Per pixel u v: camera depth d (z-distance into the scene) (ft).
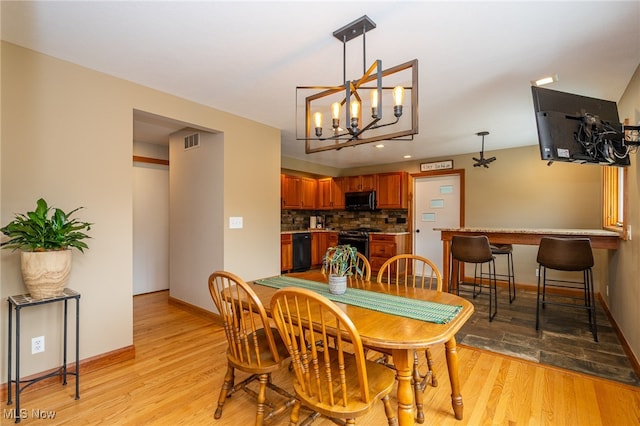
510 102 9.98
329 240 21.48
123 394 6.78
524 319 11.44
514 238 11.76
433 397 6.70
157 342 9.49
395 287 7.14
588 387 7.01
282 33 6.28
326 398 4.45
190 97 9.63
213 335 10.04
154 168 15.81
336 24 5.97
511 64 7.50
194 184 12.04
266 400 6.28
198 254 11.89
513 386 7.08
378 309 5.46
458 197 18.37
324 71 7.93
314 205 22.39
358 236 20.06
